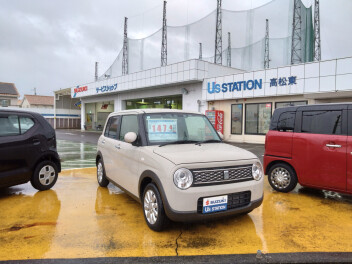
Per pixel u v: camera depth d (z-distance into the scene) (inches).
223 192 130.3
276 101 602.9
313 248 122.4
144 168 147.9
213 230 142.4
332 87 500.7
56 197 200.8
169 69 811.4
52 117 1795.0
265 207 180.4
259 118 640.4
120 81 1041.5
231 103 696.4
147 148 150.7
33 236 133.4
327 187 185.9
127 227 145.5
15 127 199.8
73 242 127.2
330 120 187.9
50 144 222.1
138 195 155.0
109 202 189.3
